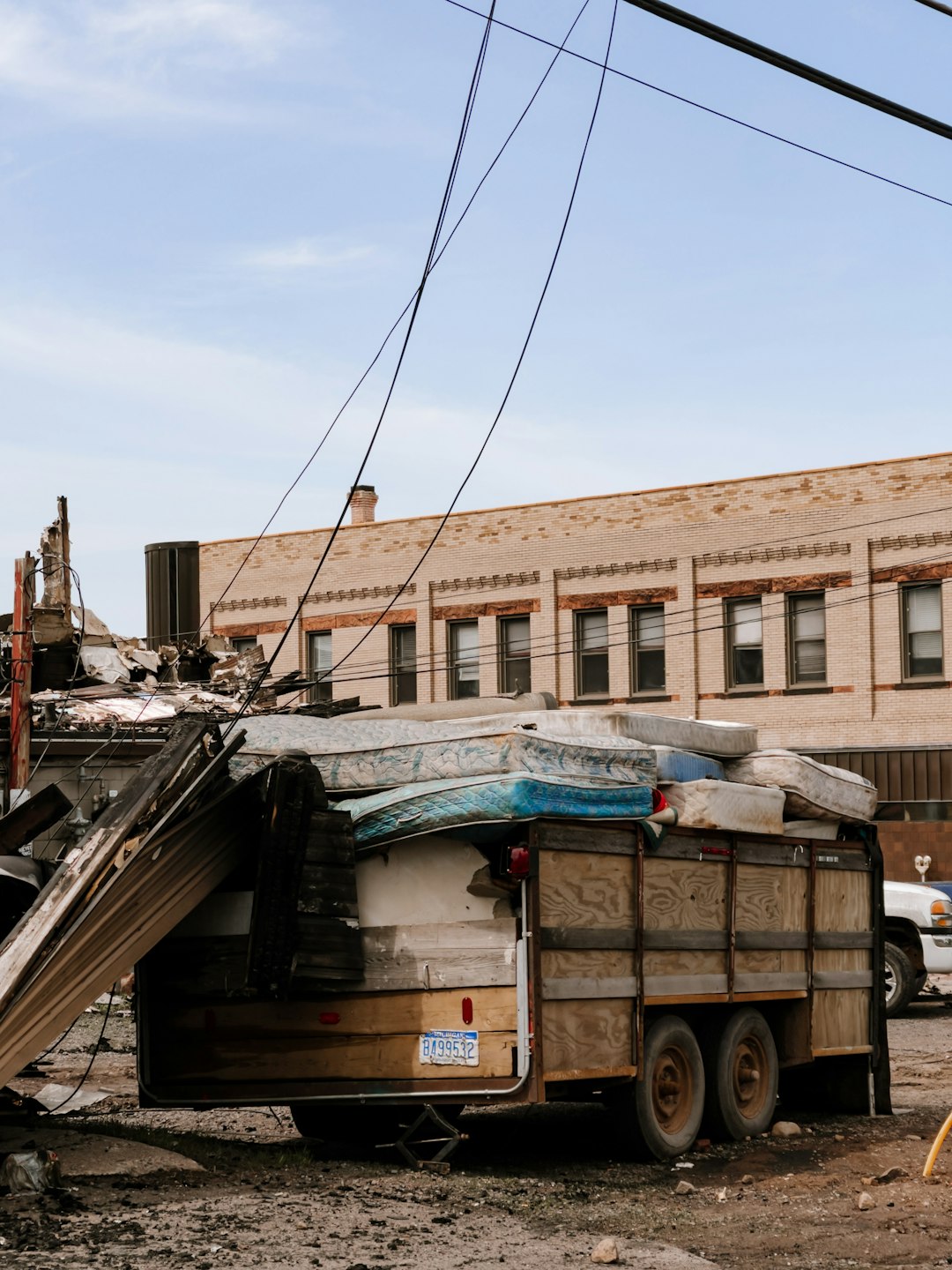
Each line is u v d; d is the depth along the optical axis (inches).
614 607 1396.4
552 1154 410.0
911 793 1255.5
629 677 1384.1
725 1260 299.6
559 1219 329.1
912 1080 581.3
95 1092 511.5
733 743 467.2
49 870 389.4
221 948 387.9
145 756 725.9
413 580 1491.1
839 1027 480.1
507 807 355.9
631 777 398.0
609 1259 291.4
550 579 1423.5
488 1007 362.0
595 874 382.3
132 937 354.0
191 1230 301.3
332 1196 340.2
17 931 338.3
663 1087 405.7
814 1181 374.0
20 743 615.8
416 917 372.8
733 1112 432.1
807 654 1316.4
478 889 366.3
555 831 369.4
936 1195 358.9
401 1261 286.4
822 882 478.0
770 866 452.4
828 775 479.8
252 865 386.3
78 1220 305.7
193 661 931.3
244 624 1579.7
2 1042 325.1
